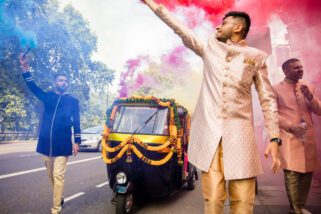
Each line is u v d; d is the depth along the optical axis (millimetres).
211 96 2135
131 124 5652
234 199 2074
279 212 4797
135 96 5910
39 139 4836
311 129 4262
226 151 2025
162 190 5367
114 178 5305
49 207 5305
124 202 4816
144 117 5684
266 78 2125
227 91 2078
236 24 2199
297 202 4215
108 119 5668
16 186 6938
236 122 2062
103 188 7070
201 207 5539
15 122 34312
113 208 5363
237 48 2131
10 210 5086
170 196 6461
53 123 4758
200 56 2287
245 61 2094
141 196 5586
